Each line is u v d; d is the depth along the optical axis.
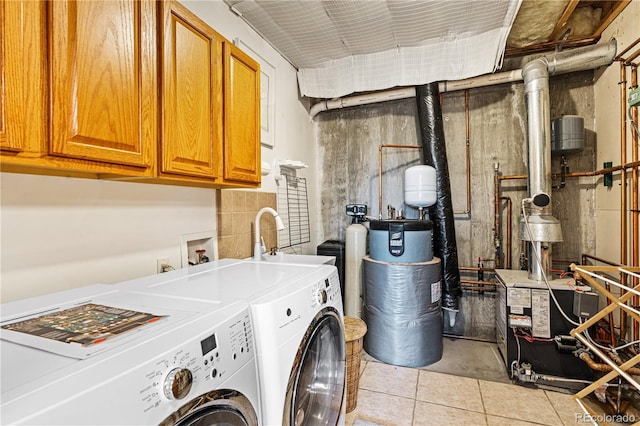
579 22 2.53
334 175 3.52
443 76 2.61
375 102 3.20
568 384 2.06
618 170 2.19
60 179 1.17
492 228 2.92
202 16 1.92
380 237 2.53
